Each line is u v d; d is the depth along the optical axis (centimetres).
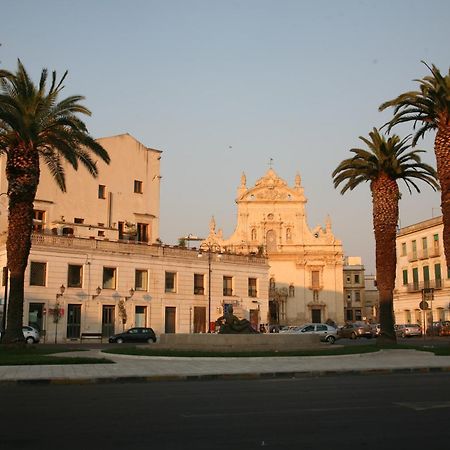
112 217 6012
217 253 6016
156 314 5438
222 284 5978
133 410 1173
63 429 966
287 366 2217
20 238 2986
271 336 2919
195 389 1570
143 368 2108
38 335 4575
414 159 3681
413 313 7094
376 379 1862
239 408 1198
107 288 5181
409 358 2694
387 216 3691
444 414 1113
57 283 4875
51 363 2258
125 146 6256
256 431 950
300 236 9219
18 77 3028
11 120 2875
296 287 9138
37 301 4741
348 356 2733
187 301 5678
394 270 3688
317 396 1395
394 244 3700
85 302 5009
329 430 957
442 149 3025
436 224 6662
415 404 1246
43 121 3033
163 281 5538
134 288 5334
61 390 1557
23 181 2981
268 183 9331
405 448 827
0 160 5322
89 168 3319
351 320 11962
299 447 834
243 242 9094
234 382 1784
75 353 2881
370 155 3697
